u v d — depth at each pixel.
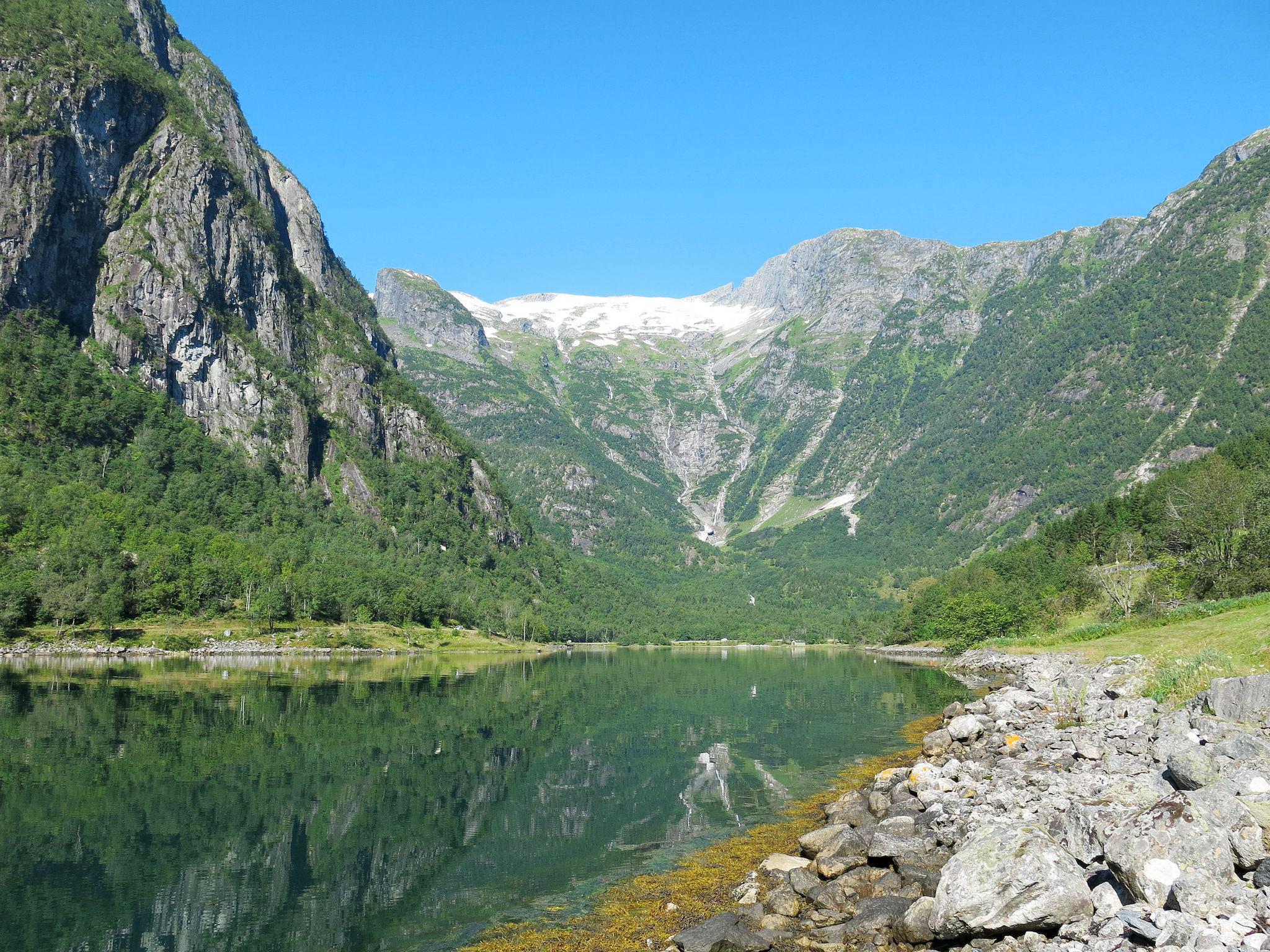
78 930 24.81
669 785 42.66
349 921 25.30
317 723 62.84
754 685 104.00
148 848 32.41
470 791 41.91
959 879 20.11
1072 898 18.94
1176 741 32.22
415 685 97.56
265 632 161.38
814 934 22.11
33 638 133.38
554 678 118.06
